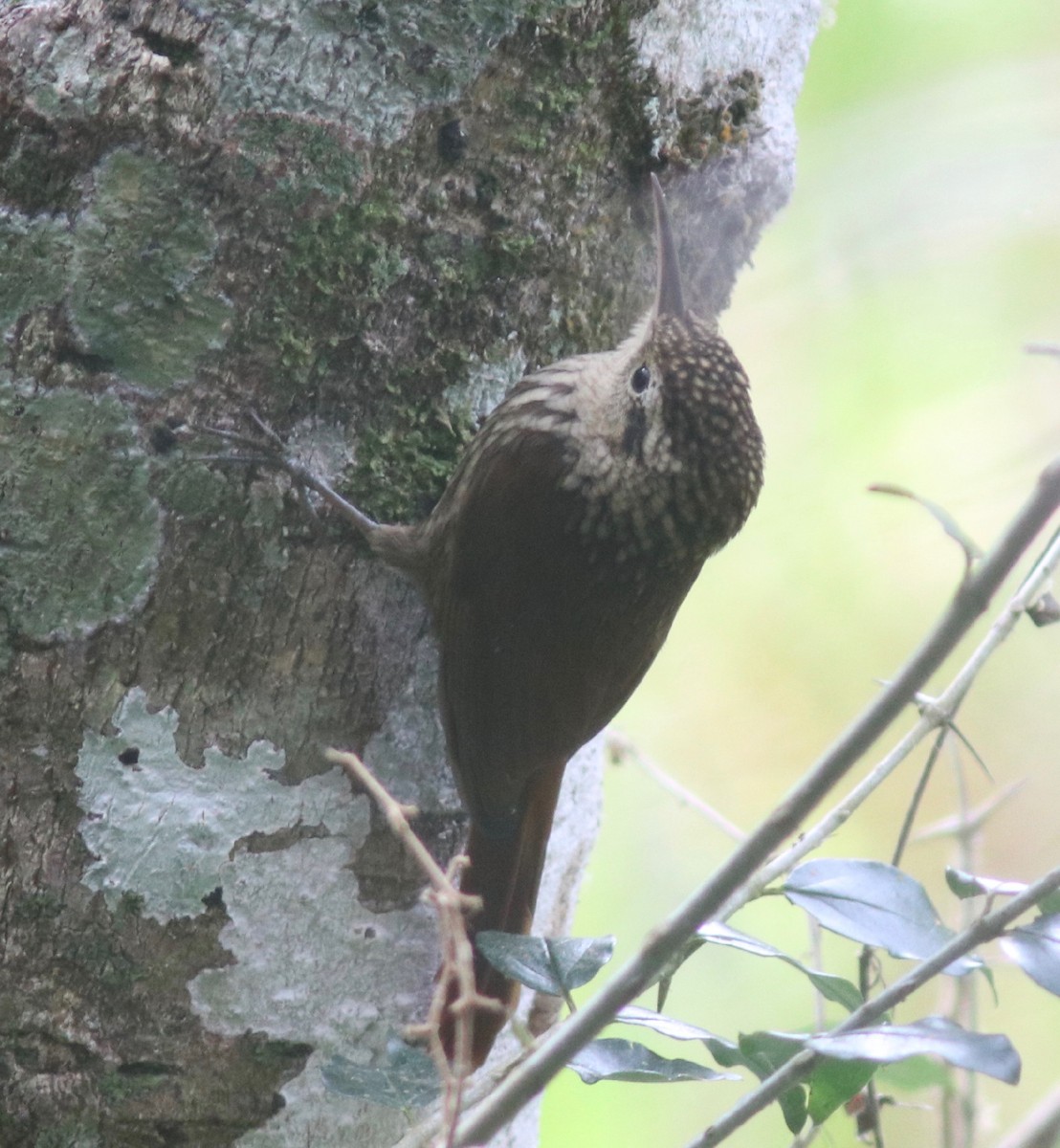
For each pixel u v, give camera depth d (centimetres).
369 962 568
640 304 630
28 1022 517
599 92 574
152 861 526
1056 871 392
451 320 571
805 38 663
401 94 529
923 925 429
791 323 1120
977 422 1106
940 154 1112
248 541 535
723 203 636
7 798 509
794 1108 457
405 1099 459
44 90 492
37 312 504
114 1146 530
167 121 503
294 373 540
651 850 1088
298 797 551
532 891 619
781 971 1000
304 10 510
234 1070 548
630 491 586
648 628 625
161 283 514
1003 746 1113
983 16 1121
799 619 1127
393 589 568
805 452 1125
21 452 506
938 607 1111
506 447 587
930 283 1112
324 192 525
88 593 514
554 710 611
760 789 1107
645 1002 990
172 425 521
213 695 536
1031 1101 1006
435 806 588
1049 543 498
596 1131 981
